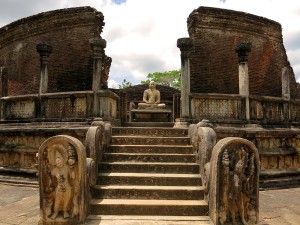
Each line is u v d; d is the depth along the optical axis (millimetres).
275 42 13938
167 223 5023
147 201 5660
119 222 5047
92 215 5355
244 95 9789
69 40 13203
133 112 12633
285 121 10531
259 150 9461
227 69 12750
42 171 5016
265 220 5543
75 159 4980
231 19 12734
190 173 6633
